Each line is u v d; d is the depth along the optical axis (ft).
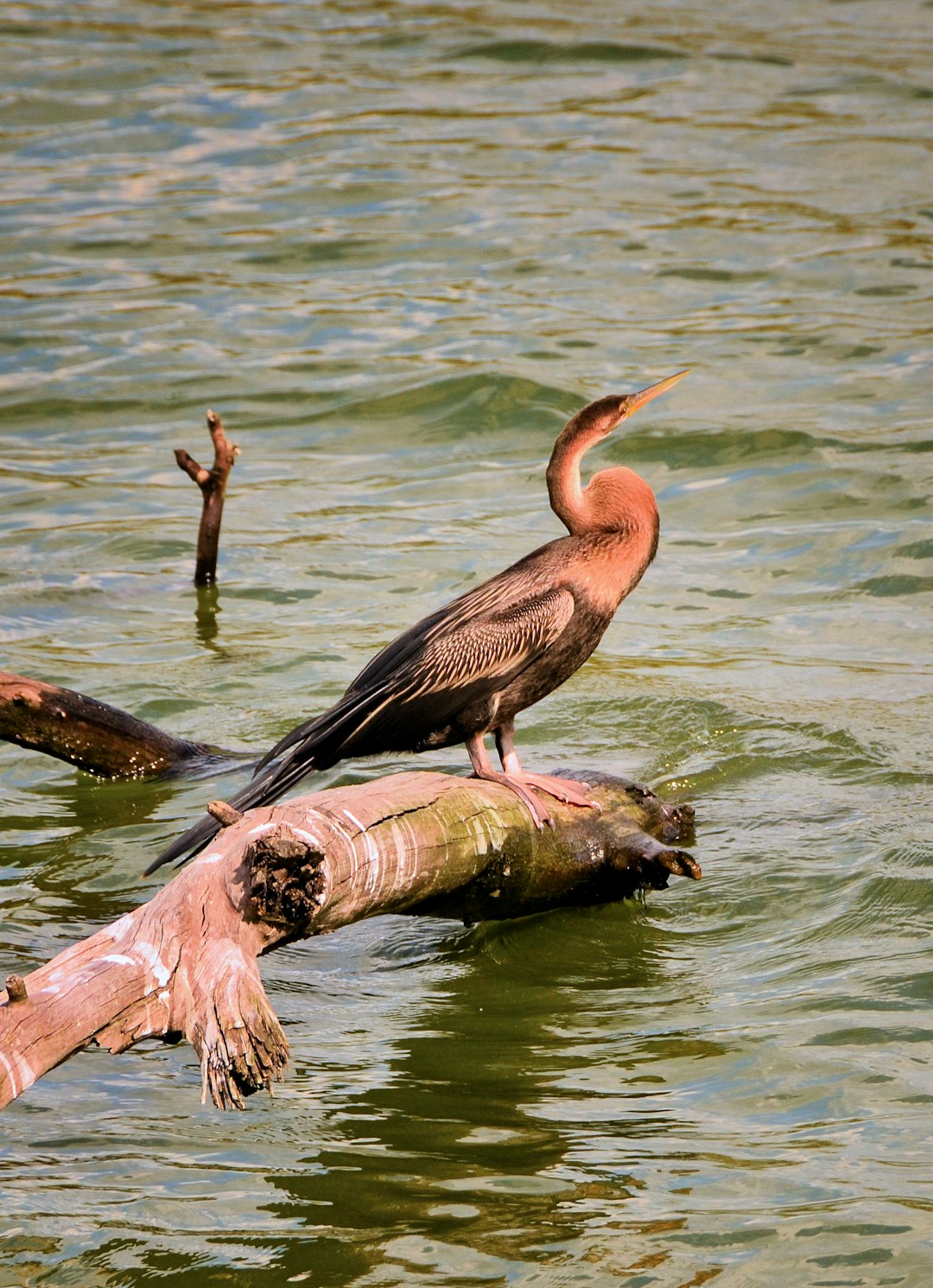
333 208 82.33
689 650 43.91
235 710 40.86
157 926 22.74
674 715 39.45
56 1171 22.45
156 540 52.75
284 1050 21.85
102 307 71.97
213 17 113.19
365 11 114.83
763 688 40.98
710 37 108.78
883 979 27.27
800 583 48.55
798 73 100.89
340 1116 23.84
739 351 66.64
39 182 85.15
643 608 47.19
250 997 21.79
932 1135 22.66
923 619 45.70
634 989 27.91
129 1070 25.46
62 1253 20.57
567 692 41.16
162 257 77.15
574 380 63.77
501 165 87.25
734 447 58.39
